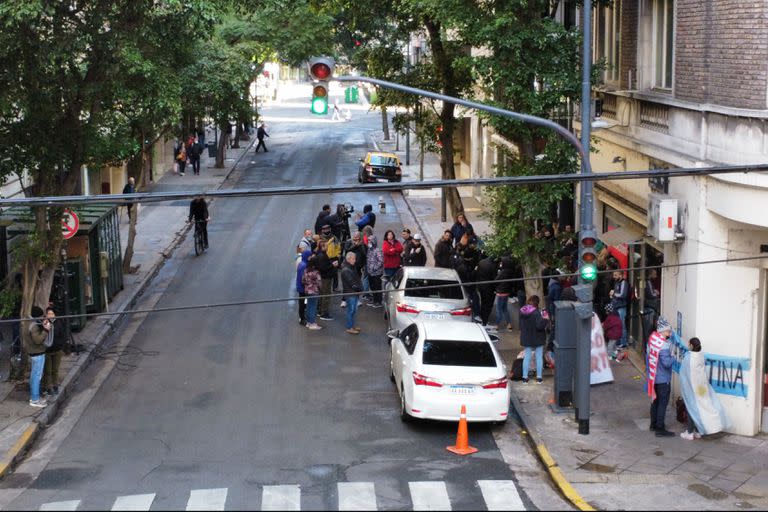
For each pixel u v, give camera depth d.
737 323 16.92
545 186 20.88
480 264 23.91
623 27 22.05
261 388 19.58
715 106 16.73
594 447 16.33
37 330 17.81
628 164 22.06
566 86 20.31
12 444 16.16
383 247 27.00
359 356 21.89
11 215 23.98
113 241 26.44
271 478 14.78
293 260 31.77
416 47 48.53
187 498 13.90
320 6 34.84
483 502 13.89
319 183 49.03
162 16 18.86
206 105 37.94
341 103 104.12
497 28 19.98
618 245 22.91
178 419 17.75
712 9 17.03
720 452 16.20
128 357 21.75
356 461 15.60
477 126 44.78
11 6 16.62
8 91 18.25
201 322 24.64
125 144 21.33
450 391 16.66
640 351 21.77
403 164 56.59
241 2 20.84
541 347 19.88
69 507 13.55
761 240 16.67
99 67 18.84
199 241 32.78
